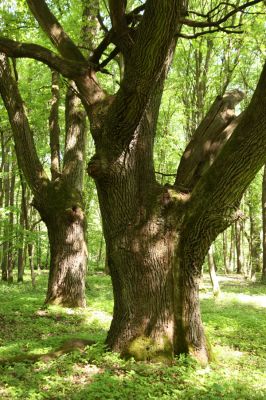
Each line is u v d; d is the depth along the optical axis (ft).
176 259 21.43
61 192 40.19
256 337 29.99
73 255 39.60
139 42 17.90
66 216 39.60
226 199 19.08
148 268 21.35
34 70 59.00
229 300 48.70
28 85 56.85
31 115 55.16
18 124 36.42
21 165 38.63
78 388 17.40
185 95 72.13
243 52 51.98
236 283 76.95
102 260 132.05
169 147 67.77
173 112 76.02
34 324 31.22
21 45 22.91
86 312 37.14
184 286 21.40
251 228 101.71
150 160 22.71
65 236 39.78
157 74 18.65
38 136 76.89
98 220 119.85
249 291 61.57
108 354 20.93
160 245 21.45
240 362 22.98
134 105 19.43
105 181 21.74
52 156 42.11
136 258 21.45
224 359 23.07
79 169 42.04
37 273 94.07
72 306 38.99
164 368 19.48
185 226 21.01
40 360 20.94
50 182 40.06
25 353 22.61
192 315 21.42
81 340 23.52
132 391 17.08
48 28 24.85
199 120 65.67
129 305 21.44
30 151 37.65
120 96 19.51
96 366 19.95
